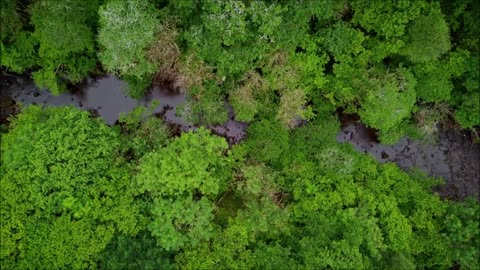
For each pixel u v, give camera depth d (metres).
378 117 17.92
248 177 17.75
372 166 18.64
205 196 17.44
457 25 18.31
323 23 18.39
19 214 16.27
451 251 17.05
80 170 16.19
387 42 17.70
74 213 16.34
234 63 17.00
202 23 16.56
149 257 15.67
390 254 16.95
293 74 17.88
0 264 16.17
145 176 16.16
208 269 16.50
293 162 18.67
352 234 16.19
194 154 16.66
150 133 18.70
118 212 16.33
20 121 17.83
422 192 18.19
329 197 17.52
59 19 16.44
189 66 17.59
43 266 16.33
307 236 16.80
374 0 17.27
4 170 16.70
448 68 18.06
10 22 17.20
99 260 16.39
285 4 16.83
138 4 16.50
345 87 18.50
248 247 17.78
